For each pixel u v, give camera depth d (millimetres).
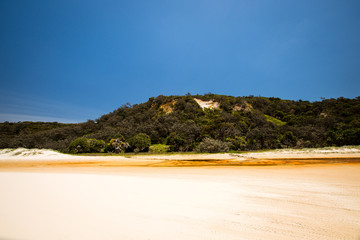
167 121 50625
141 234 3412
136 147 36906
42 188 6977
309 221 4094
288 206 5066
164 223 3904
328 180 8789
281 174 10773
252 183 8117
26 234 3416
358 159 18781
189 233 3473
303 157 21938
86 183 8031
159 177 10008
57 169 15609
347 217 4336
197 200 5516
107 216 4262
